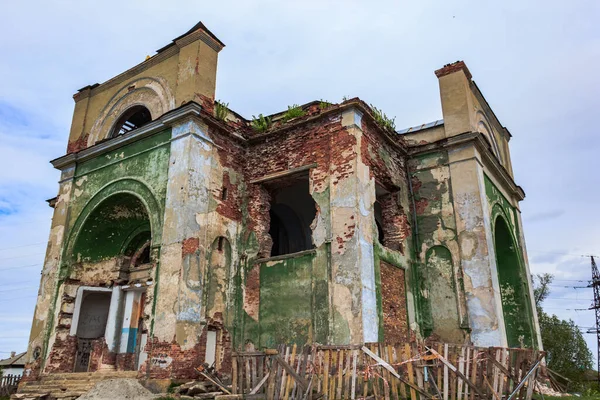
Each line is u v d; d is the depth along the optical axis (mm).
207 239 12477
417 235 14703
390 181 14109
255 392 8750
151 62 15086
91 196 14883
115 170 14453
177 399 10023
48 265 15102
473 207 13930
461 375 7977
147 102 14797
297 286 12312
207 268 12289
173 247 11836
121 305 15164
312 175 12953
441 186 14719
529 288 17812
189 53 13828
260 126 14312
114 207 14742
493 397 8008
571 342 33156
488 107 18297
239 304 13055
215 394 10047
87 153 15320
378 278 12031
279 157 13812
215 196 13062
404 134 16125
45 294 14742
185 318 11281
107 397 10094
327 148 12898
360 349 8570
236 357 9281
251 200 13969
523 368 8867
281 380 8523
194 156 12578
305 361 8547
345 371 8516
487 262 13250
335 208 12180
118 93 16000
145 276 14953
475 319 13008
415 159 15438
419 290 14172
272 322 12445
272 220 18031
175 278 11492
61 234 15148
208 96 13609
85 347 14625
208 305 12102
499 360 8406
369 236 12070
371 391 8602
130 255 15859
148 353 11328
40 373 13664
